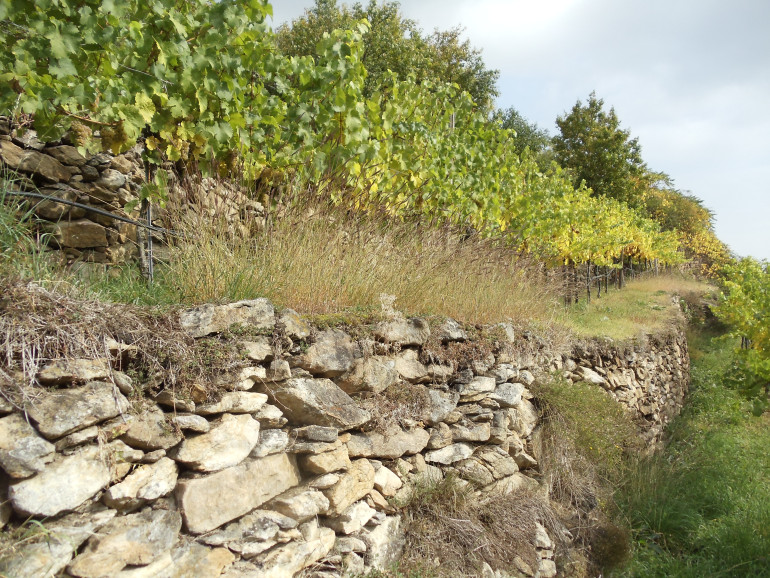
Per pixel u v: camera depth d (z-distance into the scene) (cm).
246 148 400
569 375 664
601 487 579
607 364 796
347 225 438
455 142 721
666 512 578
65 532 194
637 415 863
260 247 360
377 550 340
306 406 297
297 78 480
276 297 340
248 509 262
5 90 295
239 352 268
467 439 446
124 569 206
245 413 272
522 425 517
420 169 620
